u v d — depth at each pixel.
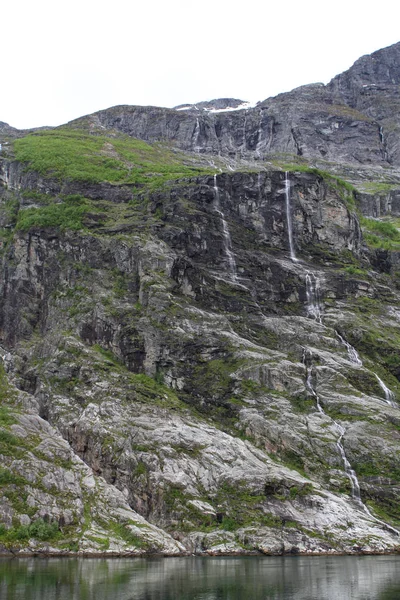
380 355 97.25
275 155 186.38
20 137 152.50
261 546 65.00
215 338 90.38
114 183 114.44
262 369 86.00
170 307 91.88
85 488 69.19
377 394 89.44
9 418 75.00
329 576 52.72
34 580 49.88
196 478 71.94
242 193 112.06
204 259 102.81
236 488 70.62
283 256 109.44
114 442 74.81
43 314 98.00
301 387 85.62
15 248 103.44
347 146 194.88
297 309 103.88
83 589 46.97
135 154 142.12
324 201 116.56
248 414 81.69
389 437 80.38
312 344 95.44
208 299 97.12
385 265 119.19
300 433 80.06
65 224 103.75
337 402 85.12
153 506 69.94
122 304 92.81
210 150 187.00
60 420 79.50
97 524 66.19
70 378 85.06
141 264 96.12
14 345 96.75
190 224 104.12
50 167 117.56
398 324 104.56
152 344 88.44
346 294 107.25
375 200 160.12
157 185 111.94
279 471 73.69
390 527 69.75
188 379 86.69
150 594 45.75
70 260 100.19
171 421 79.25
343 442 79.88
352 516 70.25
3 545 61.66
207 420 82.62
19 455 69.06
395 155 196.88
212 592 46.59
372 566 57.72
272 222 111.31
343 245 115.06
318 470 77.06
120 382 83.50
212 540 65.56
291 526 67.38
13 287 101.06
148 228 102.50
